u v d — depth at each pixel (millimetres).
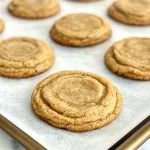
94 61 270
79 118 201
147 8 327
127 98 227
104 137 195
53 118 203
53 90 221
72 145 189
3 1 368
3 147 210
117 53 262
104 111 205
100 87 224
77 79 232
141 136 191
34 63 253
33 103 216
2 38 299
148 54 263
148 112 213
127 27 319
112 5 343
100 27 298
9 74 248
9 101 224
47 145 188
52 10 335
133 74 247
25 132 197
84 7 355
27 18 331
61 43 291
